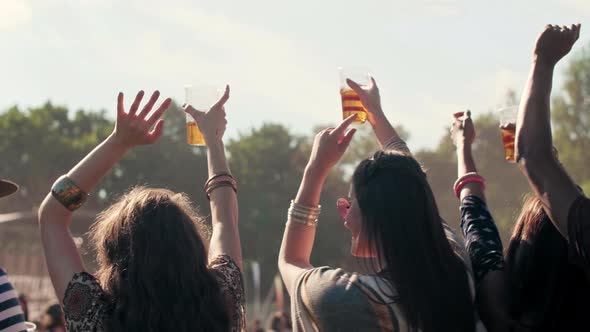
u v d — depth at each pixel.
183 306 2.35
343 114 3.29
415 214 2.30
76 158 71.25
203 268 2.43
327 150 2.58
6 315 2.42
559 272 2.42
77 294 2.38
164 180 69.44
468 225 2.64
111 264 2.44
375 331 2.28
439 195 51.28
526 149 2.31
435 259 2.30
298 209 2.57
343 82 3.27
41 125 72.38
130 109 2.49
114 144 2.52
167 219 2.44
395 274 2.28
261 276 69.94
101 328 2.34
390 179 2.35
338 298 2.31
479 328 2.38
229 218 2.72
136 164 68.44
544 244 2.45
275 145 79.56
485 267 2.47
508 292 2.44
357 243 2.40
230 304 2.48
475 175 2.81
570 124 41.84
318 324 2.34
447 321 2.27
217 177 2.80
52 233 2.48
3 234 32.19
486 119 47.88
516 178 44.91
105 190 66.94
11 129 70.88
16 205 70.00
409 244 2.28
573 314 2.40
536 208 2.52
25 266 31.86
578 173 40.97
